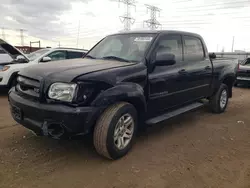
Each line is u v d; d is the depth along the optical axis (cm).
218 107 601
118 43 437
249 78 1177
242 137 445
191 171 311
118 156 333
